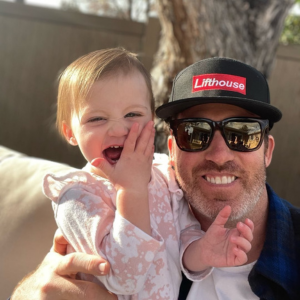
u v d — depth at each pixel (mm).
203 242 453
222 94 490
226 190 492
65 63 1789
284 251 495
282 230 509
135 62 515
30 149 1859
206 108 498
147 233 427
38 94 1823
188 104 499
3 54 1823
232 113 494
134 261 408
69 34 1765
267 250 493
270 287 476
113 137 472
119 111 475
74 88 496
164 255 460
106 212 442
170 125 541
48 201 687
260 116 507
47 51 1793
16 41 1806
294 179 1705
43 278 486
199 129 497
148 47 1585
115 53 521
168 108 512
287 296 473
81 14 1737
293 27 2332
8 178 753
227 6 862
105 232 431
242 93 492
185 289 500
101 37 1740
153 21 1570
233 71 499
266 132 510
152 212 490
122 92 478
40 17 1769
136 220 425
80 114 487
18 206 704
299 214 537
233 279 499
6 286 645
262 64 924
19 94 1841
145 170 452
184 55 871
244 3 875
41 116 1832
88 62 507
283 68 1663
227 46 868
